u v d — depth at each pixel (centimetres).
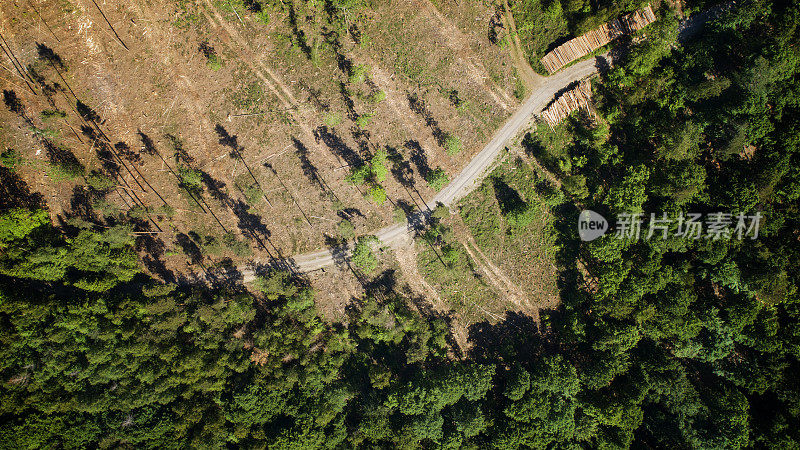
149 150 7581
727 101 7262
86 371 6962
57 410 6900
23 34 7206
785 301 7262
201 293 7712
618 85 7581
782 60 6912
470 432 7212
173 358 7250
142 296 7394
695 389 7631
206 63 7612
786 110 7206
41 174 7338
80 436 6969
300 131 7775
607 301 7375
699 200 7344
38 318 6919
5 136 7219
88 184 7462
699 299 7775
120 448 7062
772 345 7206
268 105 7719
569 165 7738
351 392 7656
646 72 7462
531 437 7306
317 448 7431
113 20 7419
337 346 7775
